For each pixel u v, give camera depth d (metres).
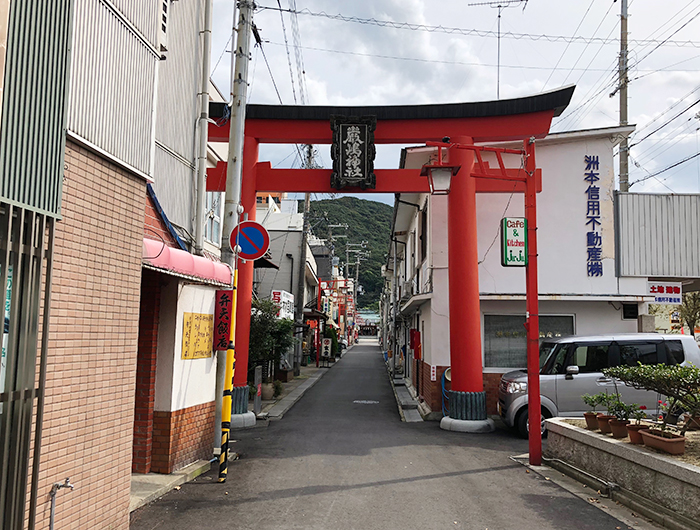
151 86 5.89
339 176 12.67
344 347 60.25
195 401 8.18
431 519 5.88
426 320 16.27
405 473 7.98
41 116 4.00
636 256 14.15
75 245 4.56
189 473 7.48
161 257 6.08
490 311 14.37
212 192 11.93
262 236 8.84
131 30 5.45
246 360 12.91
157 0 6.03
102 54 4.93
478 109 12.76
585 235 14.23
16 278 3.73
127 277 5.41
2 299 3.55
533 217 9.12
